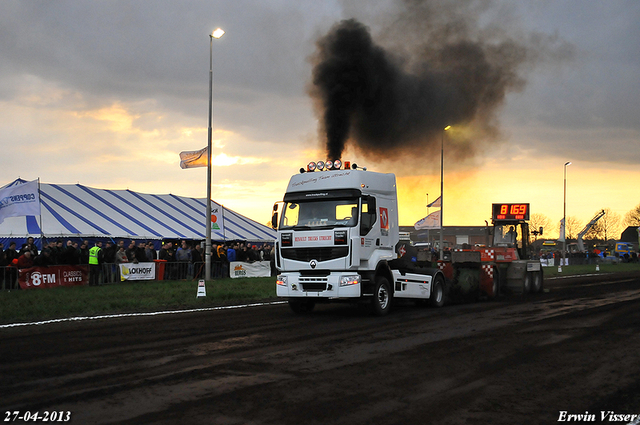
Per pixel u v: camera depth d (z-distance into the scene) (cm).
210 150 2445
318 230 1306
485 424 527
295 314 1394
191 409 560
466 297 1783
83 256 2059
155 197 3503
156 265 2312
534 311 1484
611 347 930
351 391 634
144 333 1049
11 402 582
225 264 2622
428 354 855
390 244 1418
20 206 1978
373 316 1356
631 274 3816
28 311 1330
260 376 701
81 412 550
